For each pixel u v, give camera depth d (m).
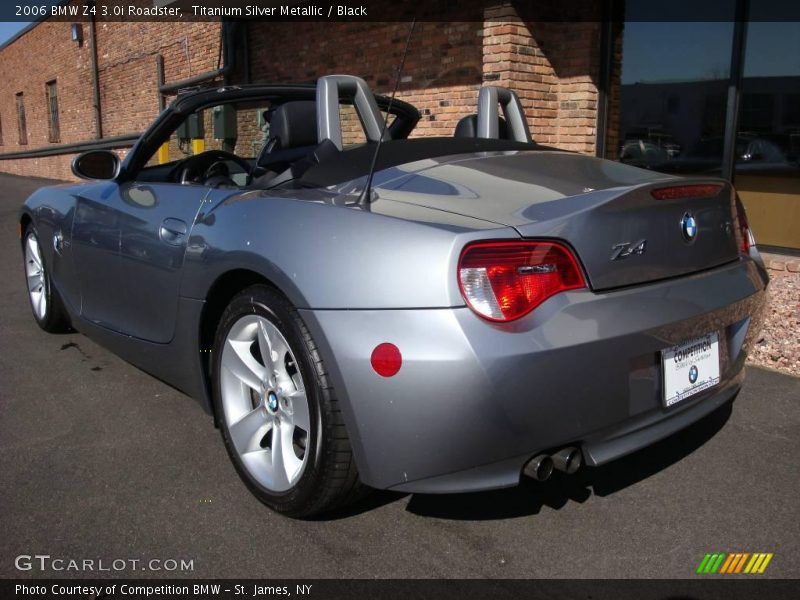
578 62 6.80
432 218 2.19
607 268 2.21
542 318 2.06
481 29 7.53
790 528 2.50
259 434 2.62
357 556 2.33
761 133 5.79
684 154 6.38
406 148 2.85
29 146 22.45
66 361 4.18
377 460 2.14
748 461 2.99
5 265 7.24
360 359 2.11
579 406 2.11
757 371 4.08
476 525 2.52
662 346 2.27
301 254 2.30
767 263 5.08
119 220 3.37
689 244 2.47
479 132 3.50
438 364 2.00
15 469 2.88
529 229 2.09
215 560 2.30
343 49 9.50
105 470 2.88
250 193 2.76
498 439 2.04
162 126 3.44
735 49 5.86
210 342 2.92
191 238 2.84
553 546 2.40
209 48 12.23
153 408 3.50
